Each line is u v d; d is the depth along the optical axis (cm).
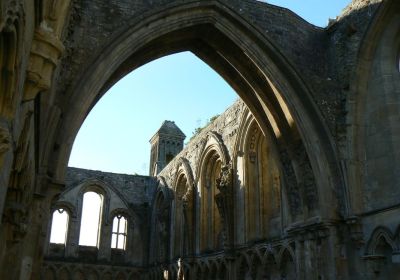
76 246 4397
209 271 2942
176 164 3897
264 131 2223
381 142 1725
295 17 2008
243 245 2469
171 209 3925
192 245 3247
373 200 1703
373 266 1596
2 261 1077
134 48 1727
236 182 2641
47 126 1419
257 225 2438
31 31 639
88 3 1691
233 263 2553
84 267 4381
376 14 1792
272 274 2219
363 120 1830
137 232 4662
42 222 1425
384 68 1784
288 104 1902
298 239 1923
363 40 1839
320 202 1797
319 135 1875
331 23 2045
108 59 1659
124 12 1738
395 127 1697
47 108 1236
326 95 1916
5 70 542
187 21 1839
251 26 1891
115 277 4444
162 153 5319
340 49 1961
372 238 1648
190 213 3316
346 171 1786
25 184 1090
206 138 3175
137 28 1733
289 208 2044
